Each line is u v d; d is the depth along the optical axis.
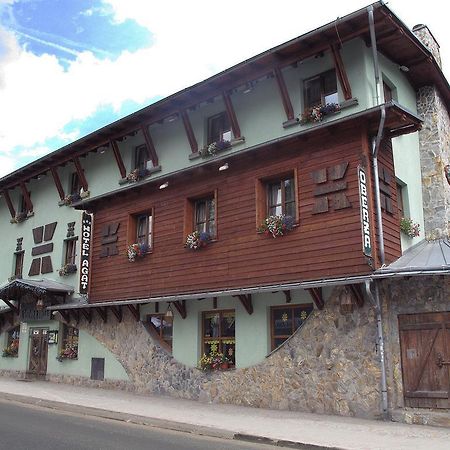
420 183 16.19
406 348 11.75
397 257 13.16
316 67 14.62
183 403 14.51
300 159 13.77
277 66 14.66
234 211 15.03
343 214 12.66
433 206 15.98
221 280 14.98
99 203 19.66
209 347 15.62
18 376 23.11
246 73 15.27
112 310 18.30
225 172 15.48
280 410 13.05
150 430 10.83
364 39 13.68
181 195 16.66
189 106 17.19
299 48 14.02
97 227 19.64
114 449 8.52
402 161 14.92
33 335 22.84
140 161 19.88
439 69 15.91
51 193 24.27
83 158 22.50
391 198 13.52
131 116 18.12
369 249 11.91
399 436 9.63
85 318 20.03
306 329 13.09
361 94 13.49
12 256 26.08
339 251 12.57
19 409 13.59
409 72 15.92
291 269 13.41
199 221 16.41
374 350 11.88
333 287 12.77
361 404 11.84
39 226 24.56
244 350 14.42
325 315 12.80
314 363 12.80
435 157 16.20
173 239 16.62
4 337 24.80
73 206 20.06
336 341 12.52
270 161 14.41
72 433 9.98
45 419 11.82
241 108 16.34
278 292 13.88
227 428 10.55
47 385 19.42
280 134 15.03
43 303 21.38
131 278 17.80
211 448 8.91
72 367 20.11
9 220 26.98
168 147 18.48
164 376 16.36
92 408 13.40
